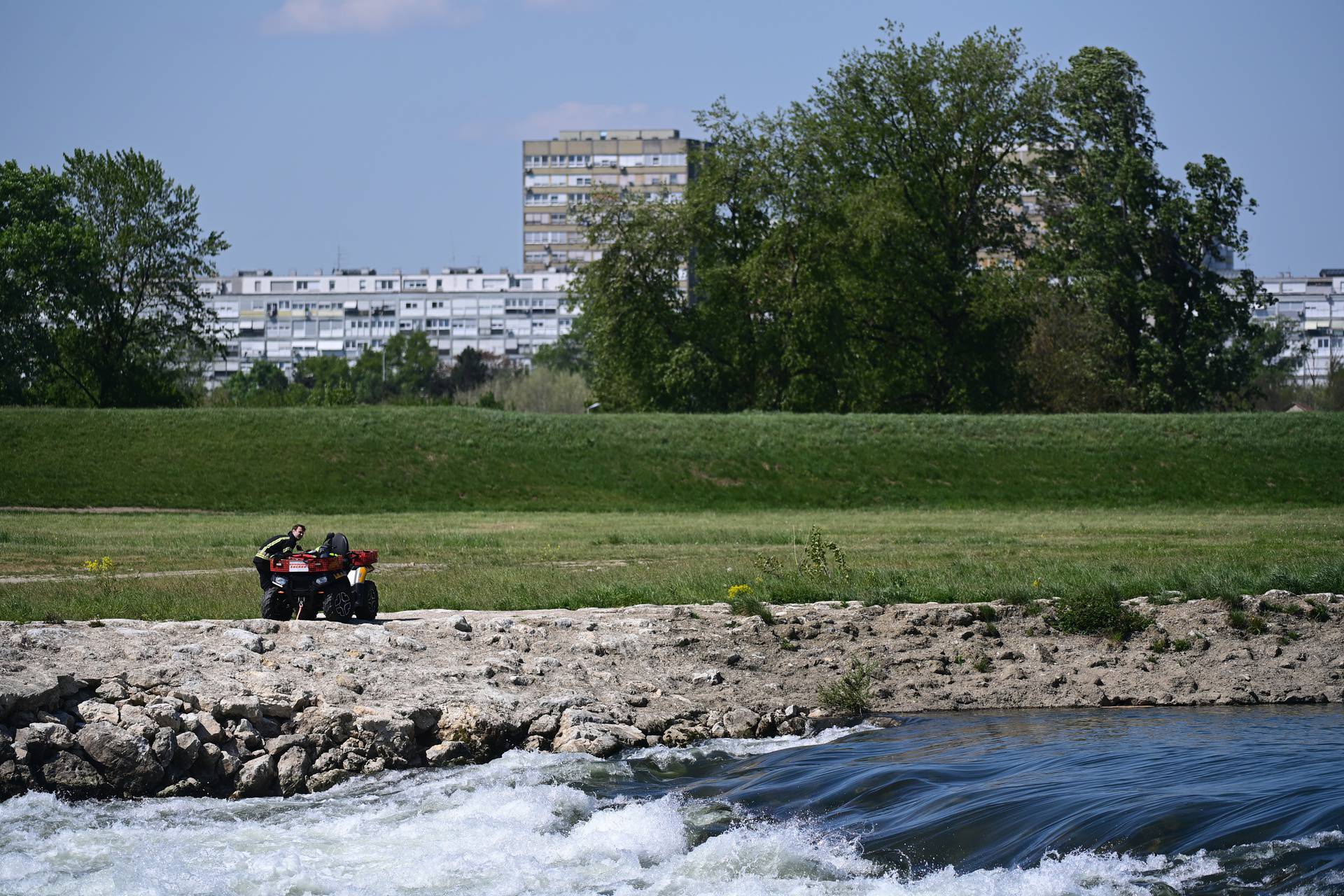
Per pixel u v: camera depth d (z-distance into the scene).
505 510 82.62
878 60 112.56
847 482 88.44
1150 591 31.53
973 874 13.63
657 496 85.81
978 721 22.77
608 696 23.05
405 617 28.47
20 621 25.77
